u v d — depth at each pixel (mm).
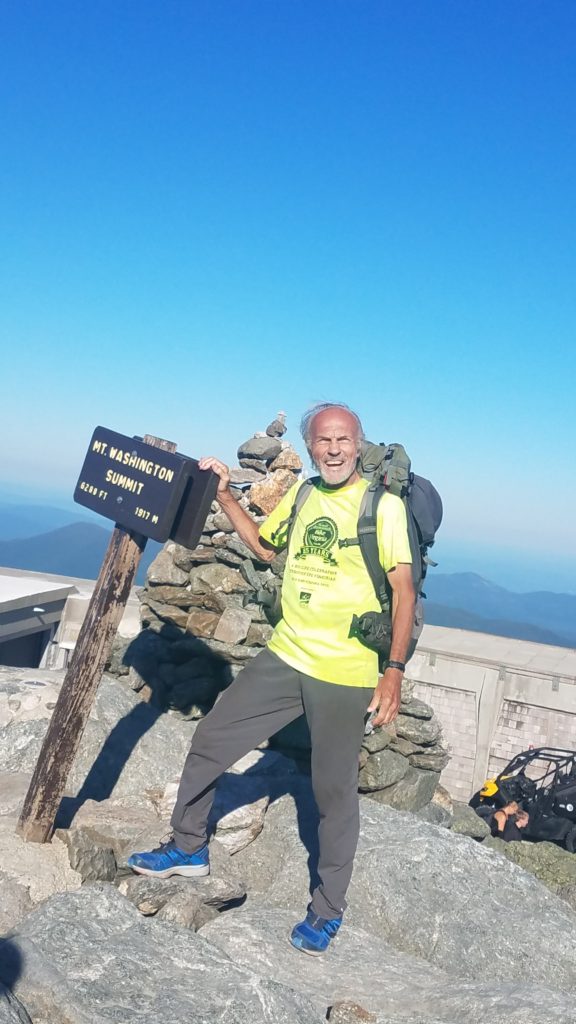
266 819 5000
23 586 16719
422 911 4297
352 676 3609
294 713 3834
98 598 4176
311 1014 3150
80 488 4328
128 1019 2852
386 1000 3516
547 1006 3289
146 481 4066
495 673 21922
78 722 4176
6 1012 2746
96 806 4746
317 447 3643
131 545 4160
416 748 6570
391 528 3562
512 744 21547
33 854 4078
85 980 3057
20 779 5164
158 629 6871
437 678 22484
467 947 4129
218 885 4066
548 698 21328
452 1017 3348
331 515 3678
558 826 13664
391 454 4227
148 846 4219
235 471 7434
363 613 3600
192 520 4035
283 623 3795
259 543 4109
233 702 3830
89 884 4012
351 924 4281
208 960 3340
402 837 4828
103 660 4207
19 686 6387
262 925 3928
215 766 3879
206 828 4395
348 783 3684
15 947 3170
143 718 6098
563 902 4609
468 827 7125
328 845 3732
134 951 3299
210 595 6883
